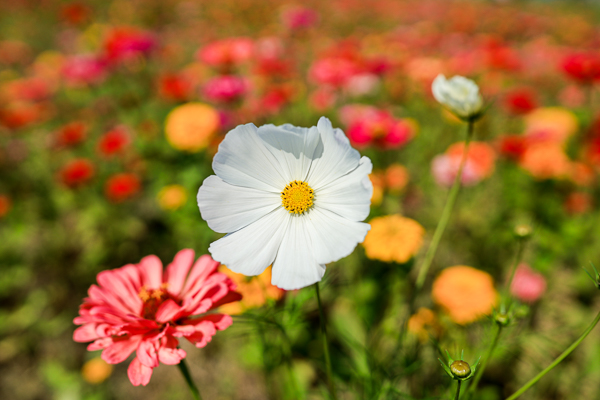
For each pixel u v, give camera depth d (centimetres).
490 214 56
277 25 130
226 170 22
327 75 63
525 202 54
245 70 81
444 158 51
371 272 40
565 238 50
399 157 63
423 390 33
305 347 40
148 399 44
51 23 155
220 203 22
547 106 82
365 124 45
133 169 62
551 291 46
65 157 71
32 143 74
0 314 52
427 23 131
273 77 71
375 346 37
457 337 34
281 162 22
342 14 151
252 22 139
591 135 56
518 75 83
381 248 36
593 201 56
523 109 58
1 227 60
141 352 21
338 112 69
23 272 55
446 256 50
